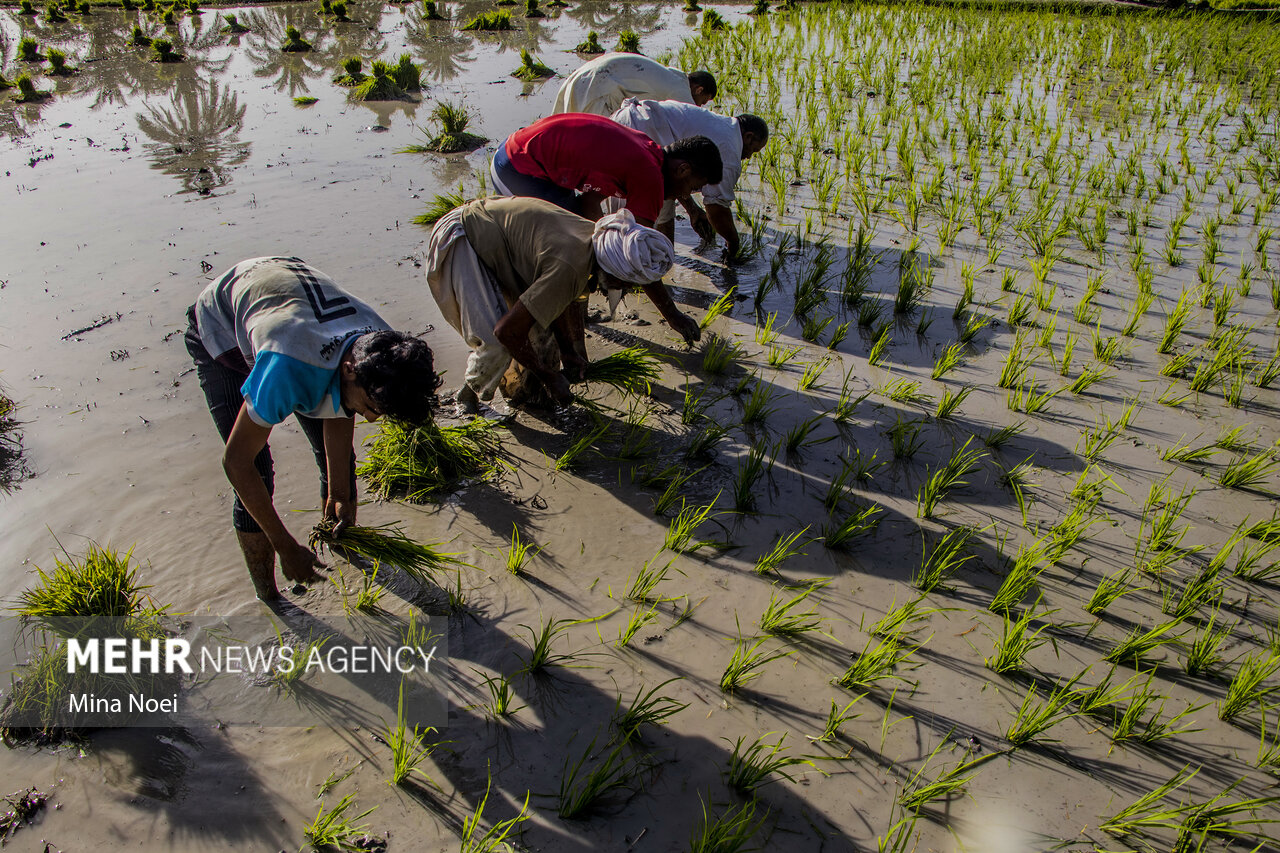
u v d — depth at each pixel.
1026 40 16.53
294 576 3.24
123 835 2.70
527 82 14.02
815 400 5.16
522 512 4.20
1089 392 5.22
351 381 2.79
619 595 3.69
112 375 5.25
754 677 3.31
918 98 12.09
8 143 10.58
